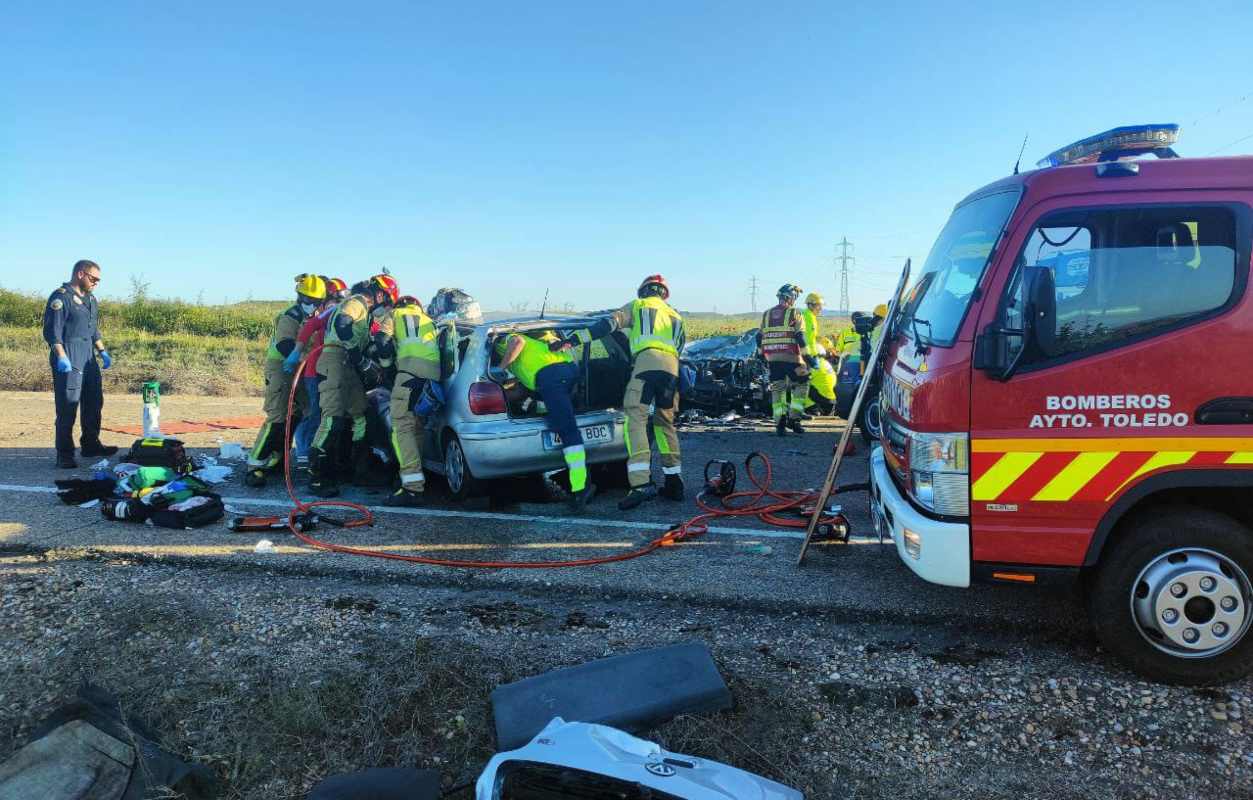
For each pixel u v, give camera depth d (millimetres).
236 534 5504
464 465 6305
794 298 10562
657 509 6418
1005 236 3523
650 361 6328
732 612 4215
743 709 3221
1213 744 3004
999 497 3514
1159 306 3393
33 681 3432
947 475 3568
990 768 2912
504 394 6160
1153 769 2885
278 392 7195
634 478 6402
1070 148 4047
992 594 4359
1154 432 3373
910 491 3777
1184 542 3348
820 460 8797
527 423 6168
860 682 3416
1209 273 3363
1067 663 3607
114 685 3348
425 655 3568
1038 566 3520
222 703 3252
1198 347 3334
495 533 5672
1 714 3238
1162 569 3365
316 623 3975
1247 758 2920
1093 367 3400
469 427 6105
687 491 7121
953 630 3965
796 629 3980
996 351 3434
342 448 7406
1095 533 3447
